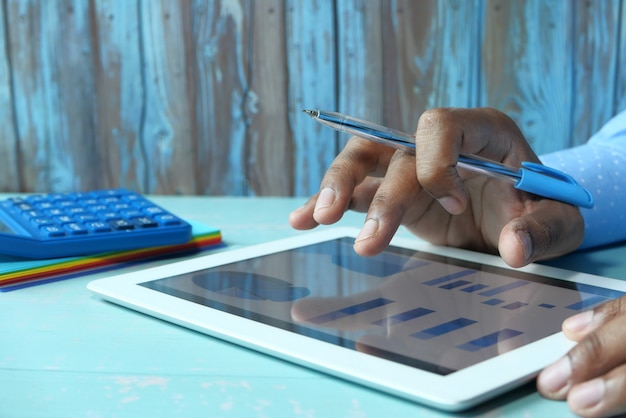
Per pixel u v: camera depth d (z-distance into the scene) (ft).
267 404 1.16
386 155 1.86
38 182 3.65
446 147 1.62
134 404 1.17
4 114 3.59
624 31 3.39
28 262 1.84
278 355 1.30
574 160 2.13
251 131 3.59
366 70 3.50
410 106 3.52
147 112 3.59
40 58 3.54
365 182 2.00
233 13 3.50
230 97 3.57
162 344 1.41
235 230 2.36
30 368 1.32
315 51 3.51
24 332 1.49
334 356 1.25
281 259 1.86
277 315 1.46
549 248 1.73
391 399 1.17
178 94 3.57
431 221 1.96
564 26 3.42
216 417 1.12
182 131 3.60
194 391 1.21
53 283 1.81
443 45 3.47
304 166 3.61
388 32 3.47
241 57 3.53
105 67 3.56
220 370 1.29
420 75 3.50
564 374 1.13
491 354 1.25
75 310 1.61
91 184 3.65
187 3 3.50
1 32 3.52
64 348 1.40
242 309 1.50
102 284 1.67
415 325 1.39
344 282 1.67
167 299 1.57
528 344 1.28
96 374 1.29
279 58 3.52
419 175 1.62
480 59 3.47
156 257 2.02
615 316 1.26
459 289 1.61
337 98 3.54
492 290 1.60
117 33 3.53
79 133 3.61
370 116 3.53
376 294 1.58
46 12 3.51
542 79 3.47
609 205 2.07
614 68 3.43
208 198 2.96
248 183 3.64
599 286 1.62
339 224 2.47
